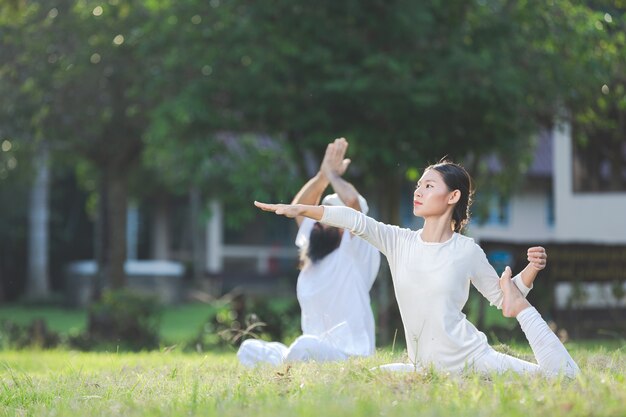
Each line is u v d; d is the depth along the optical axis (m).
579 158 27.42
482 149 21.66
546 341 7.30
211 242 47.72
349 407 6.03
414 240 7.47
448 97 19.30
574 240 27.39
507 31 20.69
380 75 19.36
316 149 20.81
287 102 20.23
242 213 23.06
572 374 7.28
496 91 19.83
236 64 20.98
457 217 7.49
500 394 6.32
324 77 20.19
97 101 26.20
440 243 7.39
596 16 21.56
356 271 10.08
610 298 25.27
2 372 11.78
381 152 19.98
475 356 7.37
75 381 9.06
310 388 6.98
